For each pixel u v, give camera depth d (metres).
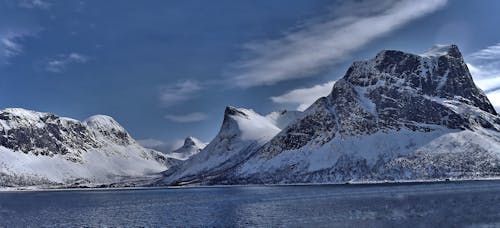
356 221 110.06
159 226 123.19
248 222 121.19
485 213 112.31
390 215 117.56
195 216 143.25
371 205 143.75
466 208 123.25
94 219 148.00
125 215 157.12
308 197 192.12
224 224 120.31
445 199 148.25
